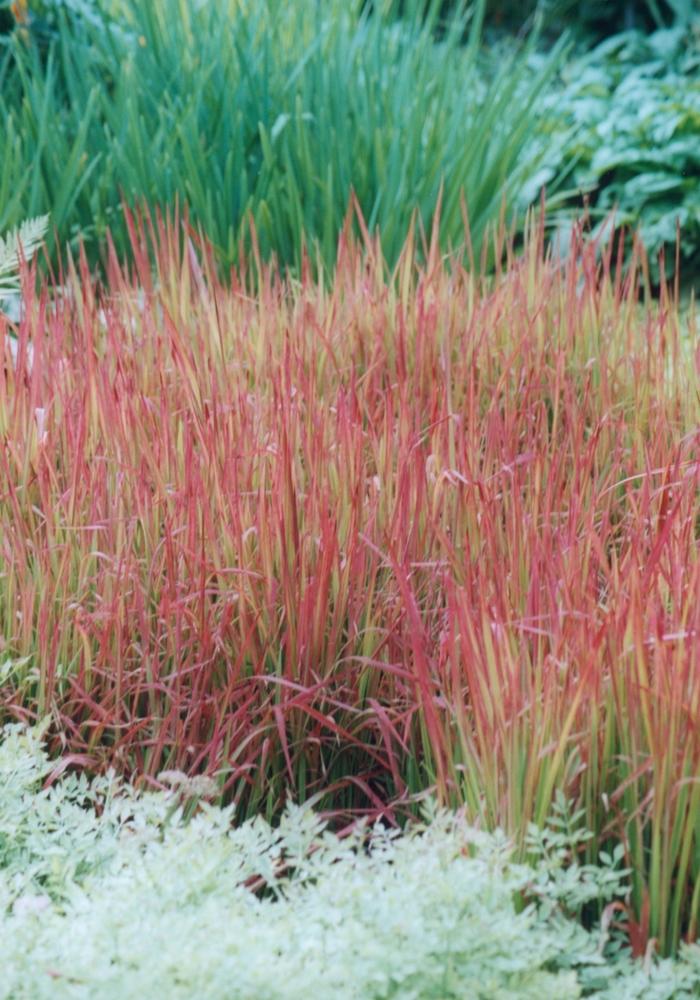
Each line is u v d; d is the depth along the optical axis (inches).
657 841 77.6
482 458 103.4
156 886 77.9
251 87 168.7
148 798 84.0
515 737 79.6
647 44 297.6
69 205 161.0
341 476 95.8
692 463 100.3
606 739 80.3
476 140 171.9
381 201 163.0
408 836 83.7
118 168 162.1
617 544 100.4
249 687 90.6
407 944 73.1
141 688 92.6
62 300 117.3
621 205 216.2
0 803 84.2
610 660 80.4
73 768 94.1
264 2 181.6
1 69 190.5
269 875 80.2
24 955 73.2
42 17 194.4
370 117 167.2
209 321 114.5
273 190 159.3
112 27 190.9
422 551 95.0
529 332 115.7
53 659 92.4
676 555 85.9
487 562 91.2
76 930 74.4
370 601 91.4
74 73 180.5
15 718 94.0
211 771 89.6
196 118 163.9
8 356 105.7
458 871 76.1
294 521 91.1
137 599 92.4
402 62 182.9
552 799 80.1
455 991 72.5
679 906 78.2
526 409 108.2
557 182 202.5
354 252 129.6
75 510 95.6
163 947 73.3
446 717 87.0
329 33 175.6
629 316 120.7
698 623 80.7
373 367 109.7
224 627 91.8
